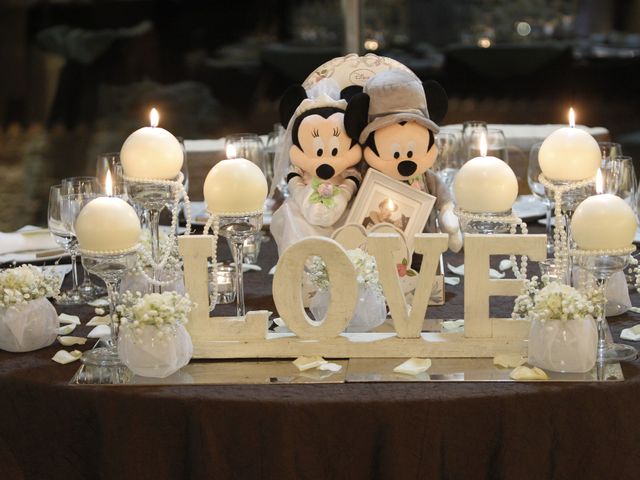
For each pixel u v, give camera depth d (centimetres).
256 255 179
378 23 521
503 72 563
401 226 153
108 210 125
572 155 138
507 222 140
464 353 130
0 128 643
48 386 123
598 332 129
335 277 128
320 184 155
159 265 140
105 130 648
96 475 126
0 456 127
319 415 116
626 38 570
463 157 219
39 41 676
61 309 155
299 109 157
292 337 131
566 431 119
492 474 119
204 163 261
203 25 686
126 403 119
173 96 679
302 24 603
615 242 122
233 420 116
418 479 117
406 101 151
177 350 123
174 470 121
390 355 130
